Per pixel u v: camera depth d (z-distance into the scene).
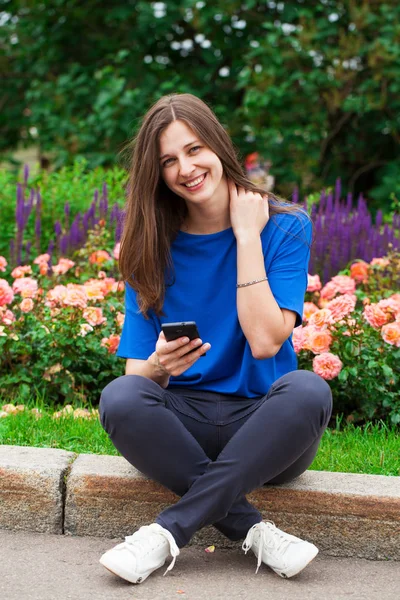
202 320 3.02
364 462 3.49
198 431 2.92
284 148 9.41
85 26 10.80
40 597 2.54
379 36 9.19
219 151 2.94
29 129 11.33
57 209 6.34
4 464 3.12
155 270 2.98
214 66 10.31
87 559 2.87
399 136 9.58
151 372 2.91
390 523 2.96
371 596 2.60
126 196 3.08
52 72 11.00
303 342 4.18
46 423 3.82
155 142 2.91
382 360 4.18
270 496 3.00
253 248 2.90
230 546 2.99
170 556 2.88
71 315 4.47
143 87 9.79
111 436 2.79
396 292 4.80
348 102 8.96
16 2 10.98
